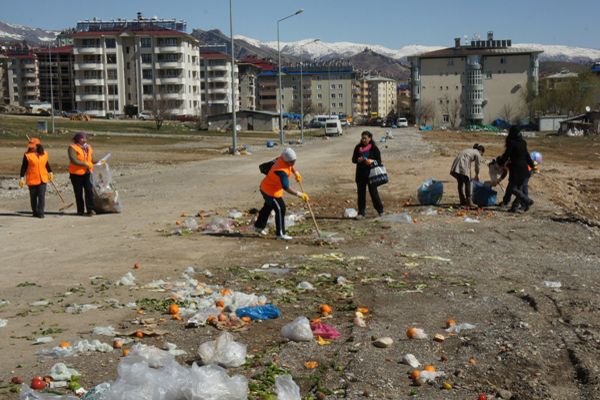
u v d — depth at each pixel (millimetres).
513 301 8070
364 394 5246
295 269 10031
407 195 20297
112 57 134625
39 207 15969
